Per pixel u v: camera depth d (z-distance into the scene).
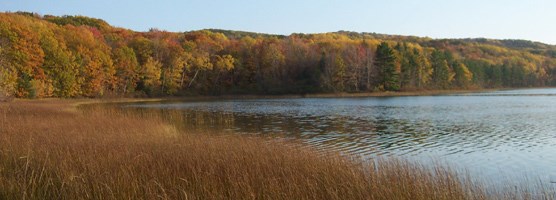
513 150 19.48
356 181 9.08
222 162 10.37
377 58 94.00
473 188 10.48
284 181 9.01
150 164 9.80
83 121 22.02
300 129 28.22
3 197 7.51
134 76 80.44
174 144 13.18
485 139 23.17
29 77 57.47
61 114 26.39
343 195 8.46
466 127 28.89
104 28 109.31
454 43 176.38
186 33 119.38
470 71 119.44
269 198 7.99
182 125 30.41
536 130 26.84
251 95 89.75
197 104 59.97
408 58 101.44
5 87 45.94
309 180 9.15
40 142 12.36
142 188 8.08
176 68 87.19
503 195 10.86
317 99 75.00
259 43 102.75
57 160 9.70
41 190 7.75
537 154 18.36
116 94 76.56
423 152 19.09
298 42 112.00
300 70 97.19
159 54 87.94
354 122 32.84
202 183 8.58
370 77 94.00
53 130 16.83
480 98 70.31
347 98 77.38
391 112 42.59
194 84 91.25
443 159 17.33
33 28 63.00
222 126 29.95
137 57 86.06
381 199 8.45
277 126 30.09
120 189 7.88
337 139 23.28
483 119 34.16
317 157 12.08
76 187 7.72
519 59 148.38
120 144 12.72
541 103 54.59
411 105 53.91
